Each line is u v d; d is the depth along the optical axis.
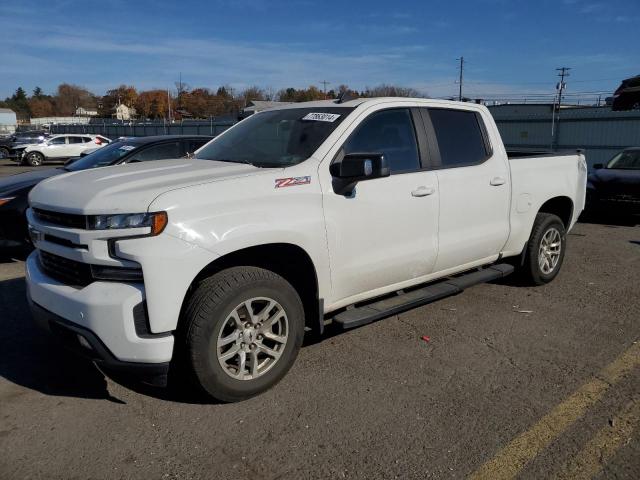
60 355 4.32
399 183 4.29
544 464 2.97
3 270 6.89
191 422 3.36
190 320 3.30
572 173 6.19
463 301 5.66
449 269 4.89
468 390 3.78
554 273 6.16
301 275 3.97
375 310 4.18
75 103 128.00
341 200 3.92
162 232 3.13
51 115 128.12
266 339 3.65
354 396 3.68
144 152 8.14
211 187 3.38
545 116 26.69
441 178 4.63
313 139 4.08
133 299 3.12
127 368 3.19
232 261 3.70
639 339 4.69
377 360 4.24
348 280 4.07
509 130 28.17
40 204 3.60
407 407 3.55
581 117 25.62
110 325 3.12
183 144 8.45
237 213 3.40
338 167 3.91
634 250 8.27
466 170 4.86
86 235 3.19
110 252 3.18
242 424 3.34
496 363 4.21
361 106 4.28
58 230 3.39
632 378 3.95
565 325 5.01
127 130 50.19
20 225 6.98
